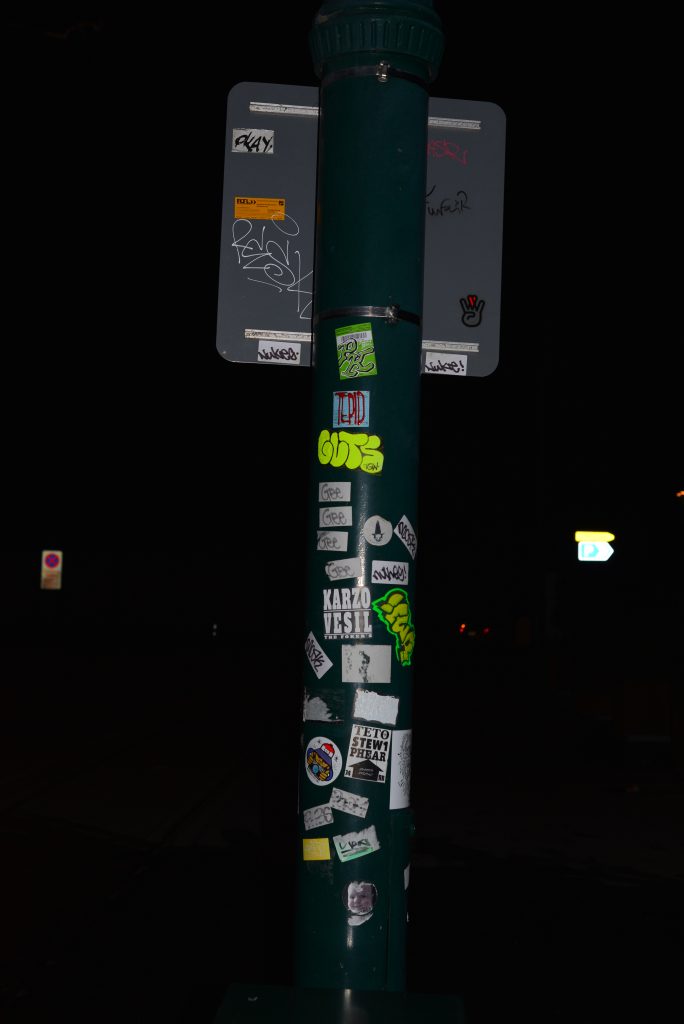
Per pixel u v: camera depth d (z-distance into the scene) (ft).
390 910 9.84
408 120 10.41
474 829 30.53
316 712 10.00
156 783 36.68
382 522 10.09
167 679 81.35
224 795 34.65
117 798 33.96
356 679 9.95
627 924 21.91
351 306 10.23
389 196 10.30
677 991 18.34
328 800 9.89
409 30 10.28
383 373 10.19
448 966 19.38
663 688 43.16
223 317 12.62
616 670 44.78
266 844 28.02
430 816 32.30
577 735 50.75
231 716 56.49
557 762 42.98
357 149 10.32
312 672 10.08
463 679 85.35
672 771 40.78
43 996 17.61
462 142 12.85
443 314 12.71
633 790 36.70
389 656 10.00
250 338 12.63
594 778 39.29
